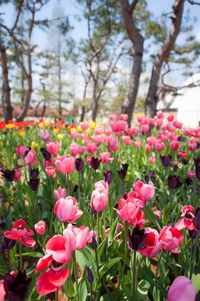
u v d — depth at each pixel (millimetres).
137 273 1844
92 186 3141
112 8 17250
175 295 1035
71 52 23969
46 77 28641
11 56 18859
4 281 1029
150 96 12086
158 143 4387
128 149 5438
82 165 2869
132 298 1468
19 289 1009
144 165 4727
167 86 13023
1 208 2973
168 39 11461
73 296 1733
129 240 1329
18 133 8047
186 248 2156
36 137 6992
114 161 4047
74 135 5387
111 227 2289
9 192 3502
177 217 2617
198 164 2623
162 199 3041
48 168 3006
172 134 5422
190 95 35188
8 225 2480
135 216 1670
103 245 1961
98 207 1876
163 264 1810
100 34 21859
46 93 28203
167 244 1468
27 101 15961
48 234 2484
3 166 5445
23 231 1714
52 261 1159
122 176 2748
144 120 6613
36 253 2113
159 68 11984
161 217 2650
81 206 2752
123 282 1780
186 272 1854
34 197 2832
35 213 2787
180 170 4113
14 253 2189
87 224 2387
